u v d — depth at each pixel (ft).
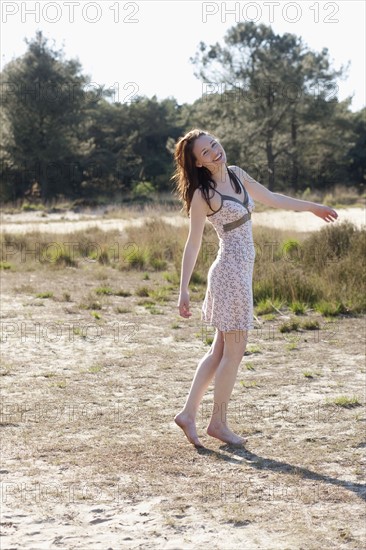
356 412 17.83
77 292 38.24
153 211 83.15
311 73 138.21
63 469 14.32
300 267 39.37
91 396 19.54
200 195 15.17
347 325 29.19
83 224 81.20
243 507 12.41
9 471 14.21
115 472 14.10
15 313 32.17
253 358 23.82
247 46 134.72
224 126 133.90
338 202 108.88
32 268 47.44
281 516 12.06
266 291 34.12
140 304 34.58
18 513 12.29
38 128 142.92
